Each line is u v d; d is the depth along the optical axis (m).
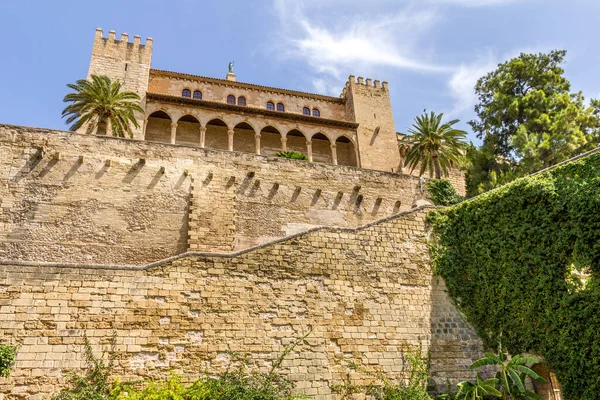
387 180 29.25
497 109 42.91
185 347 14.17
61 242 20.92
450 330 17.75
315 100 49.28
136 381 13.20
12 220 20.62
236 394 13.24
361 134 46.59
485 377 17.09
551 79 43.22
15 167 21.62
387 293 17.66
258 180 25.62
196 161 24.84
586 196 15.23
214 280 15.40
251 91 46.66
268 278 16.16
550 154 36.03
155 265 14.88
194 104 40.88
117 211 22.34
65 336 13.16
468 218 19.48
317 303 16.42
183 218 23.36
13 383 12.25
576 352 14.72
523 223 17.28
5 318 12.91
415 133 40.12
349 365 15.72
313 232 17.62
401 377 16.17
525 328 16.41
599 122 39.03
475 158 41.31
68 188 22.02
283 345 15.27
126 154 23.72
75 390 12.56
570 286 15.40
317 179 27.38
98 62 39.50
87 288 13.91
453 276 18.84
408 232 19.33
